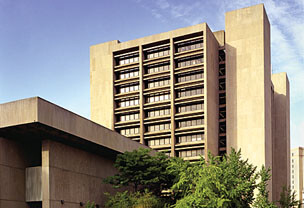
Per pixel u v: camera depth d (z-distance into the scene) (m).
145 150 44.31
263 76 76.31
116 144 49.16
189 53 77.38
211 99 76.31
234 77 78.81
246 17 79.75
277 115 99.88
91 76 89.00
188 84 76.44
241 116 76.81
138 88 82.19
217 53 81.94
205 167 34.28
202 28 76.00
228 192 32.94
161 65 80.81
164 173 42.50
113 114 82.44
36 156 42.97
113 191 50.34
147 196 40.44
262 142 74.00
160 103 78.50
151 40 80.69
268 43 83.38
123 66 83.50
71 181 42.81
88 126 43.91
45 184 39.22
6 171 38.56
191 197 32.69
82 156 45.50
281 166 96.94
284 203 45.84
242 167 37.06
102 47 89.12
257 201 34.78
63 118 40.12
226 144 77.25
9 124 38.06
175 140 76.50
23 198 39.97
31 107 37.25
